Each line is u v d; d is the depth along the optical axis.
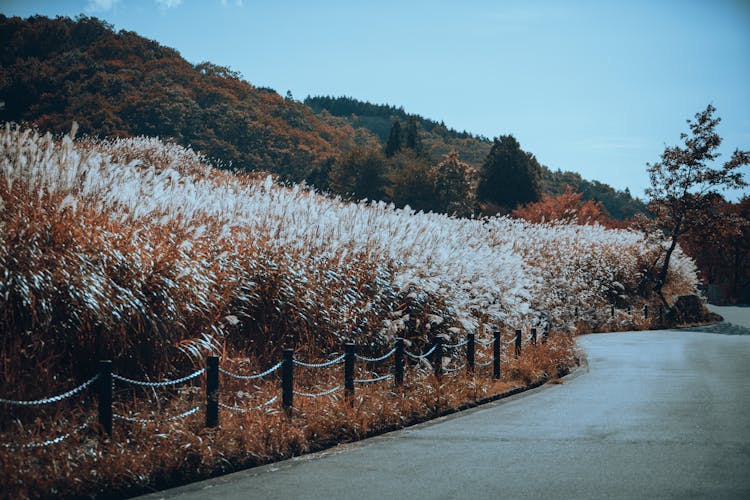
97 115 109.31
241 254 11.80
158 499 6.64
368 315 12.94
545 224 36.31
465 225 29.14
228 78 185.88
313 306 11.87
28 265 8.44
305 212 14.23
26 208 9.23
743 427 9.86
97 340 8.80
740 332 32.81
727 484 6.87
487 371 14.77
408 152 116.81
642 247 42.84
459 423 10.56
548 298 25.62
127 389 8.85
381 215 16.70
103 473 6.66
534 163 101.38
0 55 152.12
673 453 8.26
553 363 16.66
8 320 8.33
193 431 7.96
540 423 10.40
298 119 189.38
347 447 8.93
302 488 6.96
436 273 15.51
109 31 174.50
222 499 6.61
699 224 41.19
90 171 10.93
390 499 6.54
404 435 9.68
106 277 8.99
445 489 6.85
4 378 7.81
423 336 13.87
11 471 6.25
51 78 119.81
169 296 9.44
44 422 7.60
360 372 11.76
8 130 10.84
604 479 7.11
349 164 104.88
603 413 11.16
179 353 9.66
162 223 10.70
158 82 147.12
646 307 37.50
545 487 6.86
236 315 11.36
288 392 9.22
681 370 17.11
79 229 9.27
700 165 41.97
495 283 18.81
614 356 20.66
